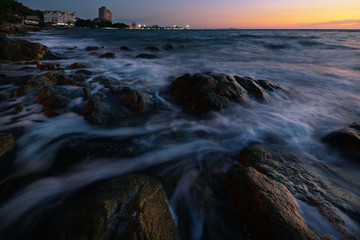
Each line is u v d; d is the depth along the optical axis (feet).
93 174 10.00
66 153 11.00
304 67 36.47
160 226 6.88
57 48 64.13
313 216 6.77
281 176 8.60
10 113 15.60
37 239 6.66
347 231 6.28
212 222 7.70
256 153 10.73
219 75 19.79
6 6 131.64
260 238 6.70
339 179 9.37
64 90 19.06
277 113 17.44
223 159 11.43
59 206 8.06
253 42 89.25
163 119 16.26
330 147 12.00
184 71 33.50
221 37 121.80
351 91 23.44
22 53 38.93
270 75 30.55
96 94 19.29
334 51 59.16
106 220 6.18
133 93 17.66
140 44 83.30
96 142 12.32
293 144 12.89
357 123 12.96
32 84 19.63
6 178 9.39
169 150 12.44
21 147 11.52
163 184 9.51
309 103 19.71
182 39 105.09
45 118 15.10
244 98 17.93
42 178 9.55
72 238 5.74
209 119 16.44
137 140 13.33
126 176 8.71
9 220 7.51
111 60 43.24
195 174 10.28
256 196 7.38
